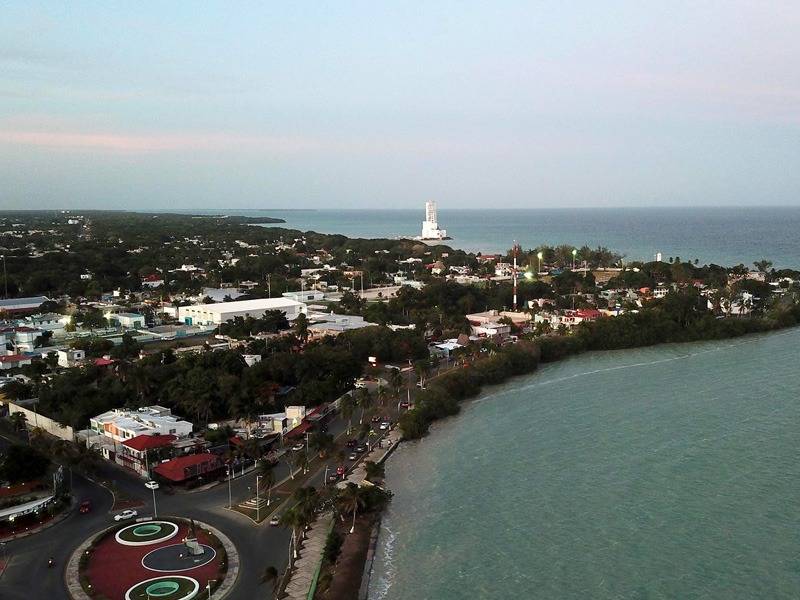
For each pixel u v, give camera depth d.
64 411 162.00
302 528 110.38
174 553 105.25
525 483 134.50
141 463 137.88
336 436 160.50
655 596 95.88
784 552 105.81
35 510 116.69
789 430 158.00
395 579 101.62
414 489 133.75
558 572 102.75
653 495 126.81
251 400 168.25
